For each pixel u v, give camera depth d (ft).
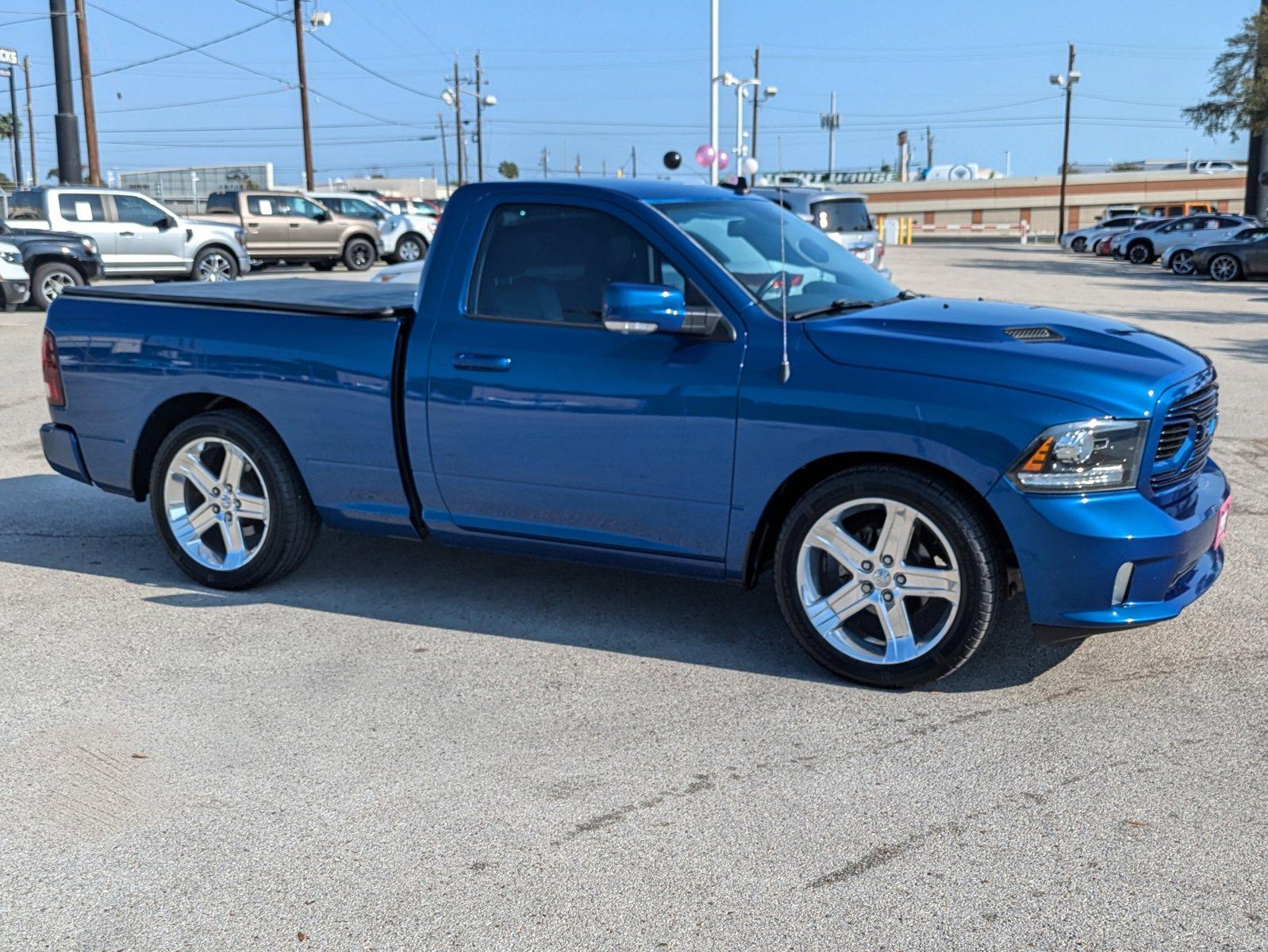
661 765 11.90
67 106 91.61
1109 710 13.09
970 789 11.35
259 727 12.89
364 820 10.89
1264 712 12.98
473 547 15.99
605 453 14.33
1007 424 12.39
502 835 10.62
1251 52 105.70
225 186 221.66
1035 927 9.18
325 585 17.58
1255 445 27.14
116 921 9.42
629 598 16.89
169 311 17.17
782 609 14.08
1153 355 13.35
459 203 15.42
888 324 13.75
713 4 93.30
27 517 21.57
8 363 41.34
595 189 14.80
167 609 16.61
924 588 13.17
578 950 8.96
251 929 9.29
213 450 17.26
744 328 13.75
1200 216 113.60
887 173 299.79
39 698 13.66
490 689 13.82
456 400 15.05
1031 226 265.95
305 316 16.19
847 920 9.29
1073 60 202.69
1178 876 9.84
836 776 11.64
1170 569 12.71
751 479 13.61
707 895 9.65
